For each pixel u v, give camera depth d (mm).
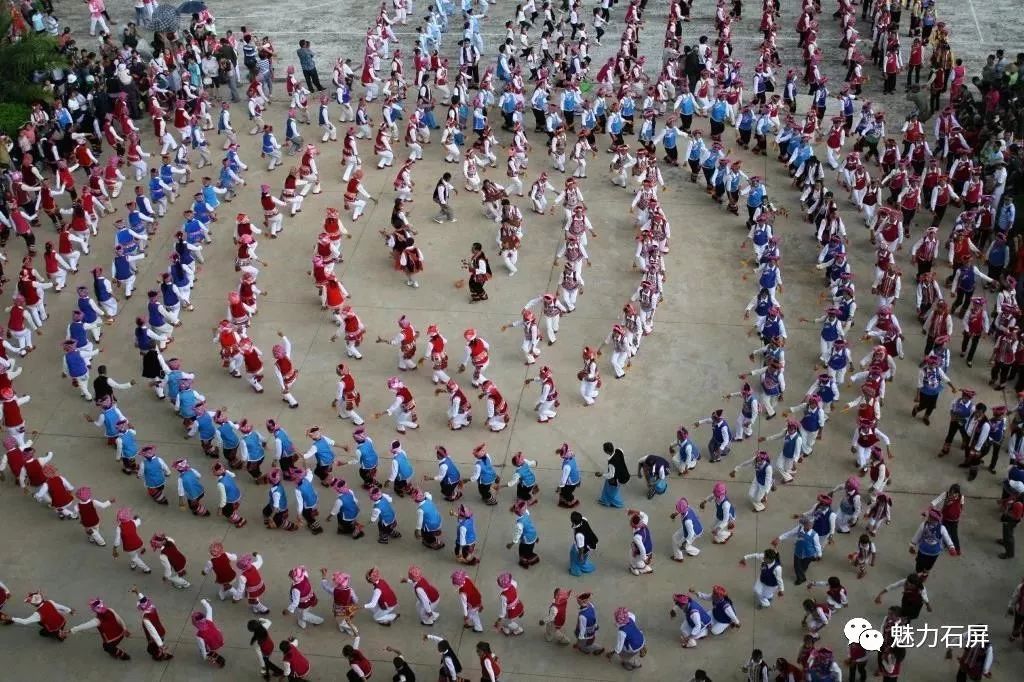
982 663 17844
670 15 39812
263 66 36750
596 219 30625
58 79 36719
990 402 23938
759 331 25672
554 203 31281
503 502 22156
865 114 32000
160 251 30188
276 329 27047
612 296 27641
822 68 38219
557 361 25641
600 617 19797
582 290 27875
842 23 40125
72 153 34031
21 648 19984
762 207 28844
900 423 23562
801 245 29250
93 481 23188
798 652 19000
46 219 31750
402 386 23422
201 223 29750
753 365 25266
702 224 30344
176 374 23828
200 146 33250
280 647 18609
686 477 22484
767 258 26484
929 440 23109
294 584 19438
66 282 29062
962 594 19938
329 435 23875
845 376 24672
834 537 21000
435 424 24047
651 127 32531
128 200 32406
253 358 24750
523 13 40406
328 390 25141
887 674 17844
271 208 30062
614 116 32938
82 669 19547
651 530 21375
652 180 30156
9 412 23484
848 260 28516
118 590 20953
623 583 20406
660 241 28312
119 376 25828
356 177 30672
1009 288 24344
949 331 24062
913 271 27938
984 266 28047
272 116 36562
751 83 37594
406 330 24969
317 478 22641
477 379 24797
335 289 26812
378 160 33781
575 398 24594
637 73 35719
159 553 20828
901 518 21406
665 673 18844
